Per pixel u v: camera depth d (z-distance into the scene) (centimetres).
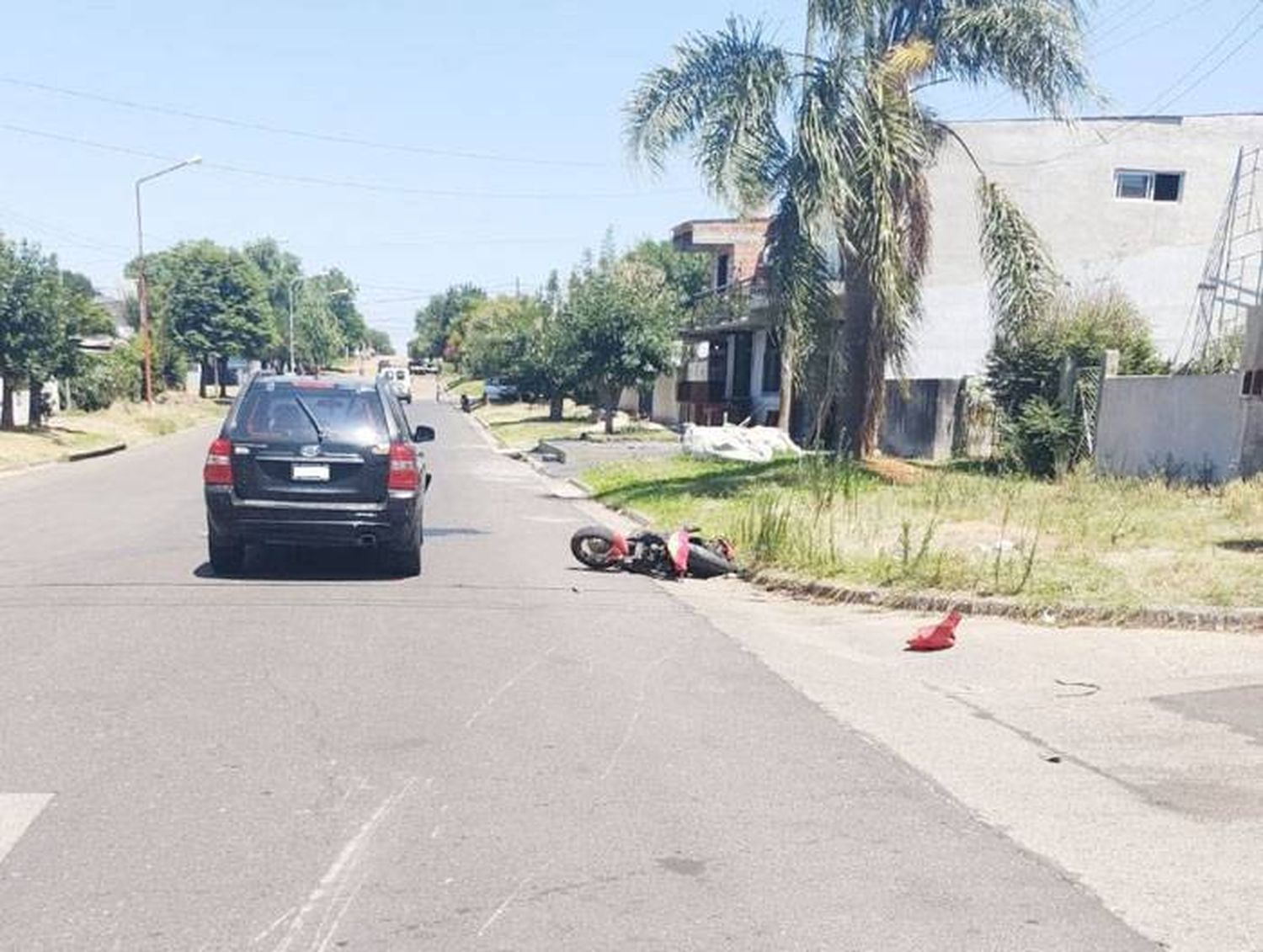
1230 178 2862
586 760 546
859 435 1883
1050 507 1463
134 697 631
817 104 1595
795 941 370
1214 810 496
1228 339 2066
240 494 1003
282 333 9681
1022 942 372
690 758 554
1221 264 2861
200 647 752
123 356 4684
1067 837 463
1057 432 1883
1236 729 615
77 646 749
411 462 1032
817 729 609
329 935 367
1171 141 2852
